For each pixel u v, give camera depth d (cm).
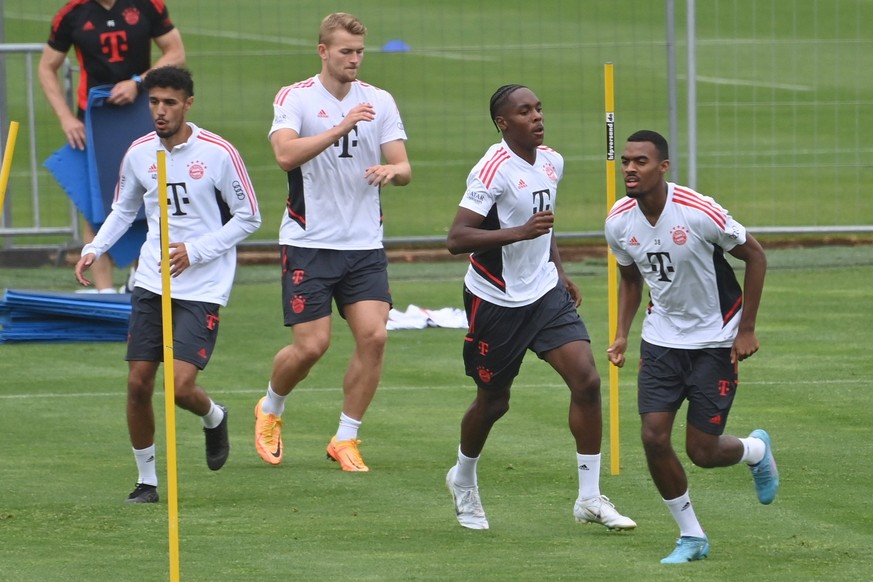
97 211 4478
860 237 5872
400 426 3344
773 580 2162
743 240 2297
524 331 2508
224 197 2775
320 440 3250
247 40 9931
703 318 2352
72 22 4503
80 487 2814
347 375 3008
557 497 2741
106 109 4469
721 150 7356
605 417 3381
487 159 2525
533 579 2178
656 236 2316
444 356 4103
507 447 3134
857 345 4106
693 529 2297
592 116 8200
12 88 8381
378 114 3061
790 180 6750
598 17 9619
